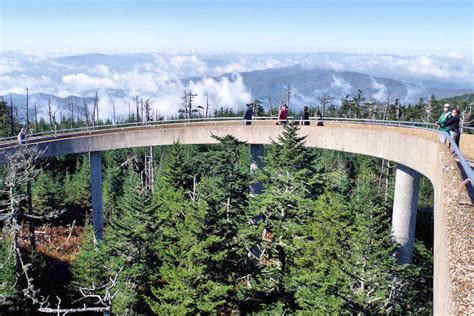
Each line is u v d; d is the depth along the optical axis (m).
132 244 24.94
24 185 30.33
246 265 21.44
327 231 24.39
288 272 23.38
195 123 38.50
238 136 35.84
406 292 22.52
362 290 20.34
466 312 5.08
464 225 6.96
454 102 81.25
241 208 24.67
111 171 58.31
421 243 30.12
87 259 27.95
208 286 19.47
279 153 28.81
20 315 25.66
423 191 50.31
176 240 22.56
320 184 28.34
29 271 26.36
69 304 28.03
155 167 67.00
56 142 32.34
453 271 5.86
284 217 24.33
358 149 26.28
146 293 25.22
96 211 37.47
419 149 18.09
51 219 46.03
